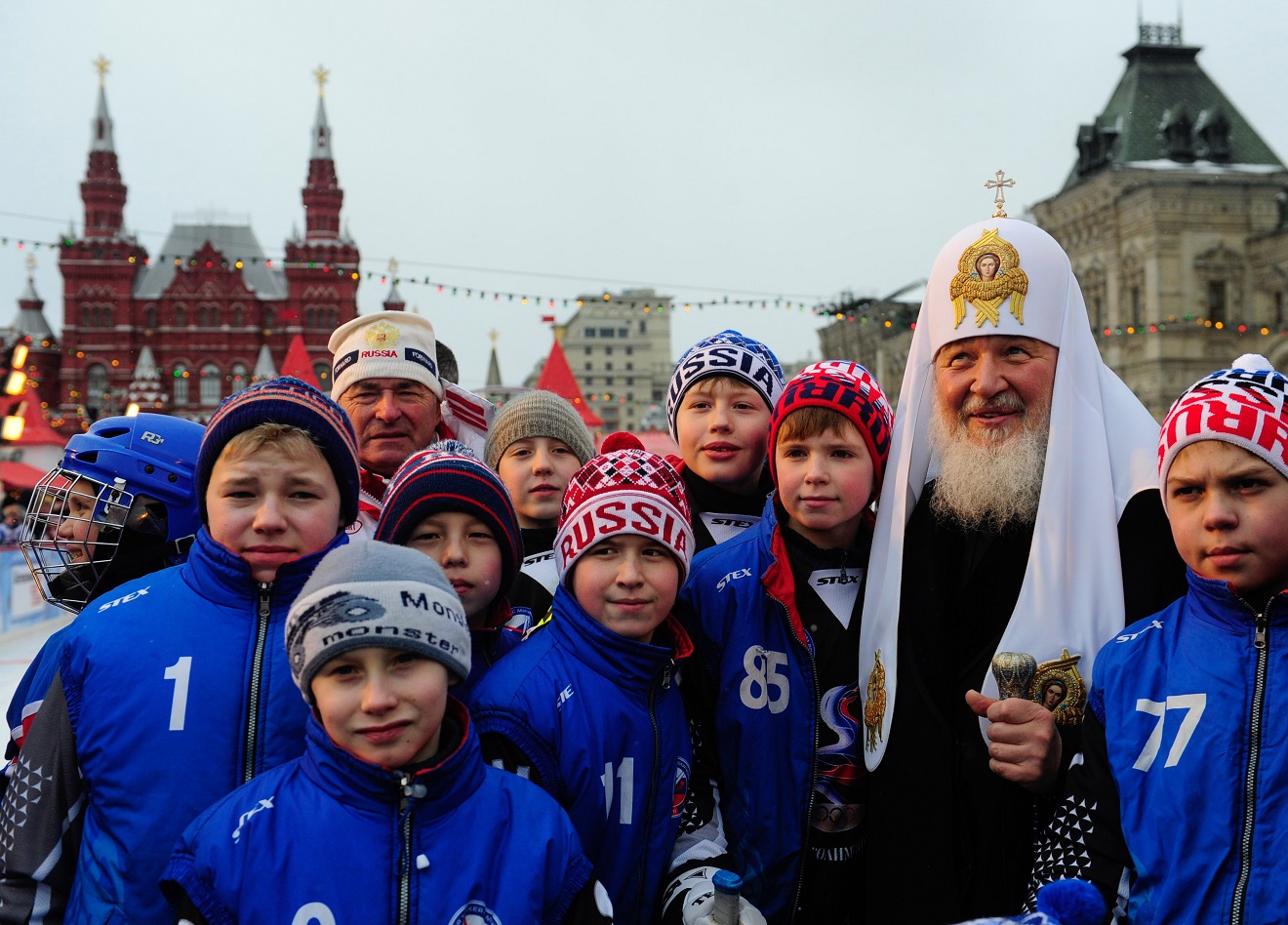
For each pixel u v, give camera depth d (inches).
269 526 80.7
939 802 90.0
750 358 119.7
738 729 95.7
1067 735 87.0
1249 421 73.7
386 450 130.3
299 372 670.5
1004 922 59.0
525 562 121.7
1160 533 91.4
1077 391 95.7
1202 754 72.1
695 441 119.6
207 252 2741.1
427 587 73.1
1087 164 2060.8
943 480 98.3
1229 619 74.8
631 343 4239.7
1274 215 1859.0
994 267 96.5
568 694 85.7
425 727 71.9
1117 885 75.1
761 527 102.6
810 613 100.0
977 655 94.0
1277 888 67.9
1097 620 89.1
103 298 2736.2
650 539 88.3
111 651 79.3
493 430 132.0
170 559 100.4
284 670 80.1
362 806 71.1
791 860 94.1
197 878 69.0
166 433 101.0
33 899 76.7
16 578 472.1
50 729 78.8
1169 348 1839.3
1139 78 2049.7
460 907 69.8
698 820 94.9
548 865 72.9
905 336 1720.0
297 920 68.0
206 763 77.1
